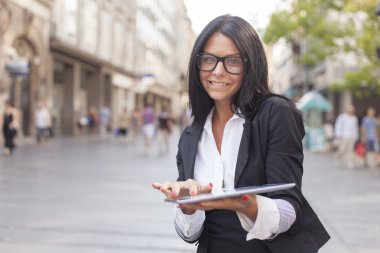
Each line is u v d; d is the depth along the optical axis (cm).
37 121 2111
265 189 140
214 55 177
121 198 796
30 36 2127
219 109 183
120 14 3791
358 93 2073
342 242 550
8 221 611
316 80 3212
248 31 177
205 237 177
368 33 1728
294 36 2364
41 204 727
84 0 2877
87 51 2869
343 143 1551
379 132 1672
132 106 4388
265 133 167
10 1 1916
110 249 498
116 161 1448
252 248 168
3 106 1576
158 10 5638
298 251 161
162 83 6022
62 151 1761
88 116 3111
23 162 1320
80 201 760
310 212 167
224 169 174
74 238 537
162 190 158
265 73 178
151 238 545
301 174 166
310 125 2334
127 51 4053
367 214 717
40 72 2278
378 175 1284
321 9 2083
